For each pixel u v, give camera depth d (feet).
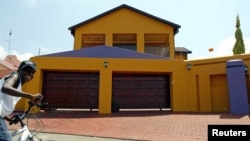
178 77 47.88
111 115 40.52
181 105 46.80
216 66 46.96
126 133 24.90
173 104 46.88
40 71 45.62
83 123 31.63
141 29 74.02
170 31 73.87
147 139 21.97
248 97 44.11
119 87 48.80
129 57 48.26
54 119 34.94
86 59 46.65
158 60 48.06
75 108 47.09
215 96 47.47
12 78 7.89
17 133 8.87
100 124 30.81
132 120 34.32
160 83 49.55
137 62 47.42
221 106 46.80
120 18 74.84
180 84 47.70
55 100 47.11
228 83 42.42
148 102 48.67
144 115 40.22
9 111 8.20
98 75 48.32
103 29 74.28
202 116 37.35
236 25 97.40
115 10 74.84
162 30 73.97
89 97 47.42
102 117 37.81
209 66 47.55
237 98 40.98
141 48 72.54
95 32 74.08
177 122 31.50
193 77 48.16
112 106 45.91
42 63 45.80
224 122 29.91
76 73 48.21
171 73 48.42
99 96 45.09
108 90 45.52
